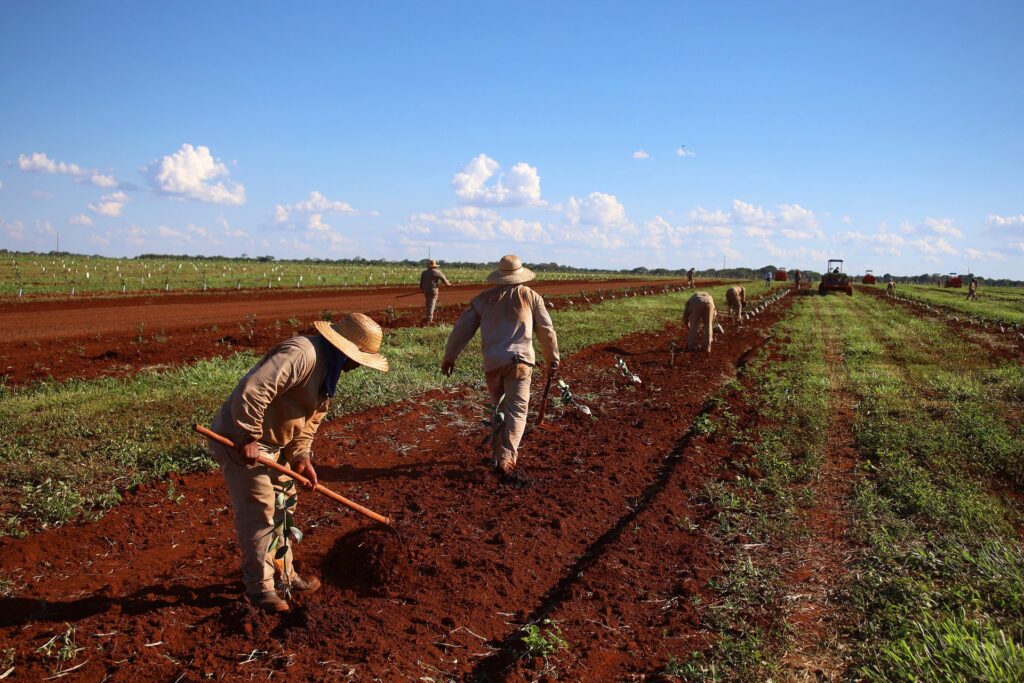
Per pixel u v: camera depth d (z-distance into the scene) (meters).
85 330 16.84
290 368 3.95
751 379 13.34
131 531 5.27
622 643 4.21
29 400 8.60
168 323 18.94
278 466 4.04
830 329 24.25
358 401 9.32
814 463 7.61
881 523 5.95
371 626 4.16
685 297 41.09
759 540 5.75
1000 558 4.97
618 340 18.39
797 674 3.87
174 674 3.61
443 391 10.41
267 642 3.94
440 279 20.45
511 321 7.01
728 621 4.42
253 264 82.25
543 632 4.20
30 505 5.45
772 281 94.75
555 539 5.55
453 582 4.73
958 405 10.45
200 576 4.65
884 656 3.91
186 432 7.41
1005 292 68.94
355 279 51.41
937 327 25.27
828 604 4.69
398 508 6.00
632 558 5.27
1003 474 7.31
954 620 4.12
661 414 9.95
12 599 4.21
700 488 6.92
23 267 47.91
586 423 9.27
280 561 4.34
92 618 4.05
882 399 11.12
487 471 6.96
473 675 3.83
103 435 7.15
